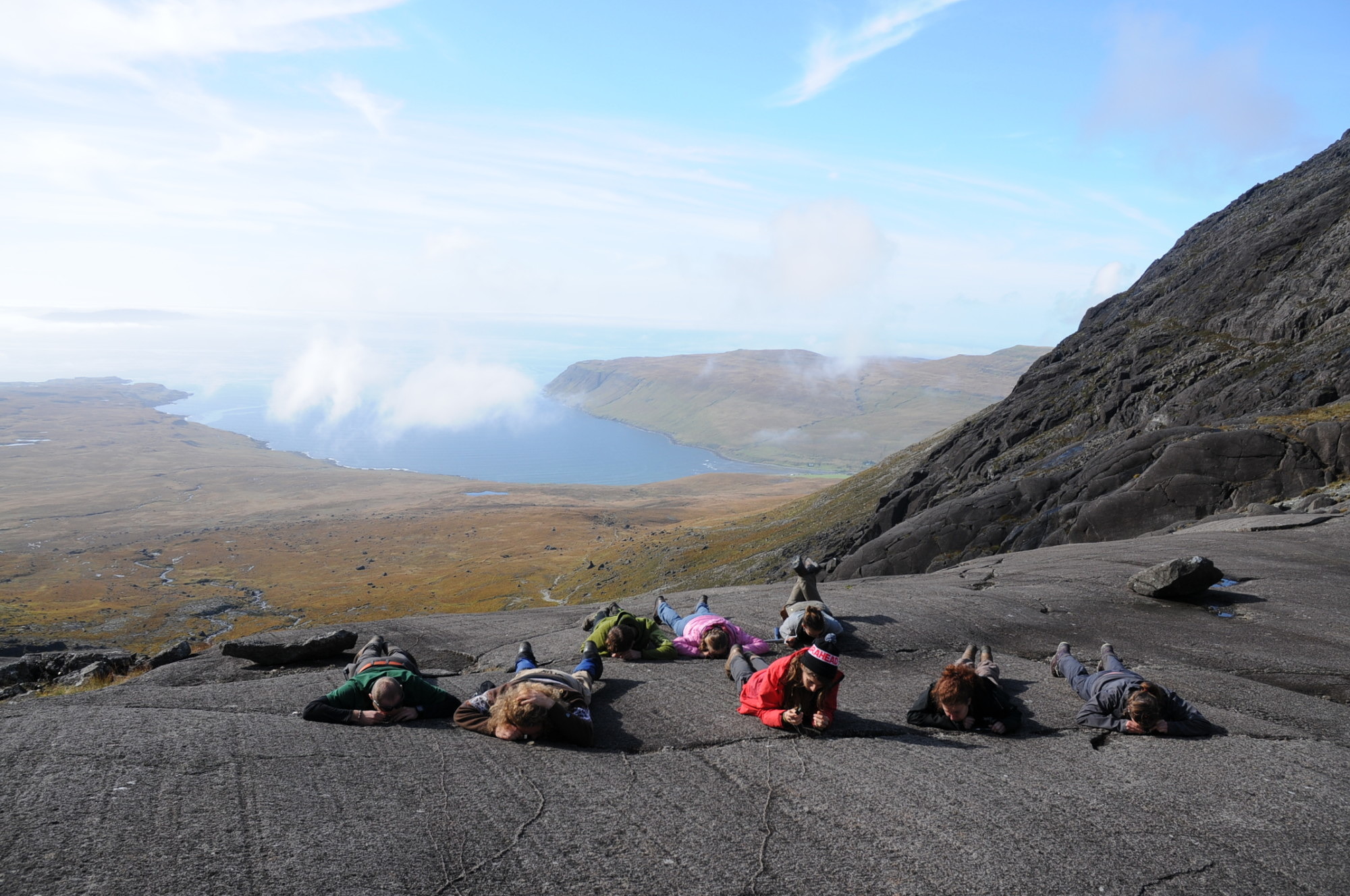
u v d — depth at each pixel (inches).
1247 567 490.3
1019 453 2573.8
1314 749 244.1
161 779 195.5
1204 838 185.5
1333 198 2409.0
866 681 311.7
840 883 163.8
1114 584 468.1
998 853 175.8
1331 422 1096.8
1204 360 2193.7
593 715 269.4
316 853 166.4
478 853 171.6
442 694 265.1
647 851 175.2
